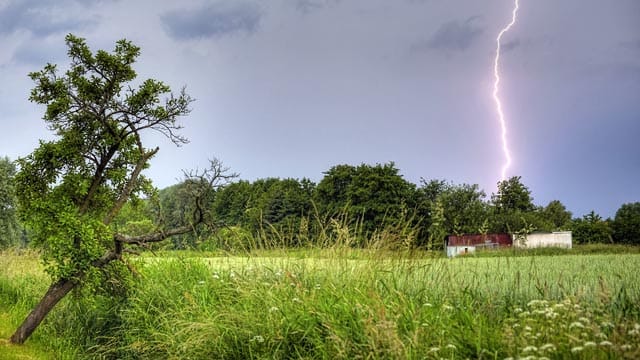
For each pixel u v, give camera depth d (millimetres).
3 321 13367
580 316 6137
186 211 12203
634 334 5367
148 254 13867
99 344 11211
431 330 6613
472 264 11820
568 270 11508
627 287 8289
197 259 12492
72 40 12102
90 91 12383
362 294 7840
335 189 60156
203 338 8375
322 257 10055
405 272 9008
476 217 45781
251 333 8109
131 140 13055
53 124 12320
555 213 63406
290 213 61188
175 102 12594
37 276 17094
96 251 11516
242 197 60750
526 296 8391
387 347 6484
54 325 12594
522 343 5723
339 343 6922
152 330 9797
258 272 10312
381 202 54906
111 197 13273
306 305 7988
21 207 12109
